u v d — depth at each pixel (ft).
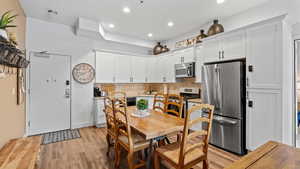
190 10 9.96
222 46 9.34
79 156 8.05
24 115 10.66
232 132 8.52
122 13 10.48
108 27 13.07
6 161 4.78
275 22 7.14
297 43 8.00
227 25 10.89
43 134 11.40
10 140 6.64
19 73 8.57
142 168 6.95
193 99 12.01
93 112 13.83
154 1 8.95
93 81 13.87
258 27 7.72
